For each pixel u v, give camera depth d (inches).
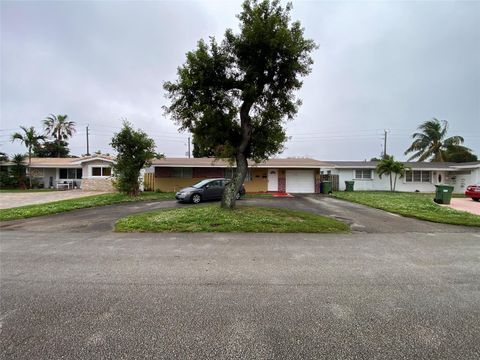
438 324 110.6
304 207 506.3
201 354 92.4
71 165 1002.7
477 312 120.5
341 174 1034.7
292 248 227.6
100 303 129.8
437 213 421.1
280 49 358.0
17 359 89.3
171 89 383.9
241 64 382.9
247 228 299.7
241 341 99.4
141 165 712.4
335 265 184.5
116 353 92.7
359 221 358.6
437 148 1259.8
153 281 157.2
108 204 557.0
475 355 91.4
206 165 862.5
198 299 133.8
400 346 96.3
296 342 98.8
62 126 1592.0
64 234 286.4
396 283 153.6
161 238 264.1
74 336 102.6
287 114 421.7
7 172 1013.2
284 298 134.6
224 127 394.3
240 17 371.2
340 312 120.6
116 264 187.6
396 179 1000.9
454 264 187.3
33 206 499.2
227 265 184.7
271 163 901.8
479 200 696.4
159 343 98.3
